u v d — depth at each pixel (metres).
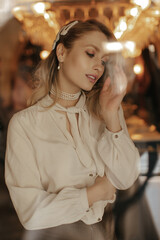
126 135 0.93
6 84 4.42
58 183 0.92
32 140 0.93
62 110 0.96
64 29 0.96
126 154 0.89
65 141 0.93
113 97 0.89
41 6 4.17
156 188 2.23
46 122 0.95
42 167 0.93
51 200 0.89
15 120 0.96
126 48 3.90
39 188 0.93
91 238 0.95
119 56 0.93
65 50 0.94
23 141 0.94
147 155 2.64
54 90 0.98
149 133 2.96
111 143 0.89
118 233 1.71
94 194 0.90
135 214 1.91
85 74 0.91
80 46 0.91
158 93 3.69
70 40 0.93
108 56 0.92
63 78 0.97
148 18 4.03
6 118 3.02
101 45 0.91
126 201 2.02
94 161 0.94
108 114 0.89
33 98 1.01
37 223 0.88
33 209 0.88
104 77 0.95
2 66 4.74
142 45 4.00
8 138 0.96
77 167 0.93
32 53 4.29
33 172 0.93
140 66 3.91
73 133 0.94
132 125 3.25
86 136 0.94
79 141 0.94
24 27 4.49
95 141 0.95
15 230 1.96
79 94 0.99
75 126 0.95
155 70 3.84
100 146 0.90
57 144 0.92
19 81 4.01
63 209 0.88
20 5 4.32
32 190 0.91
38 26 4.24
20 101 3.70
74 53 0.92
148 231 1.82
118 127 0.90
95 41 0.91
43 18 4.23
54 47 1.00
